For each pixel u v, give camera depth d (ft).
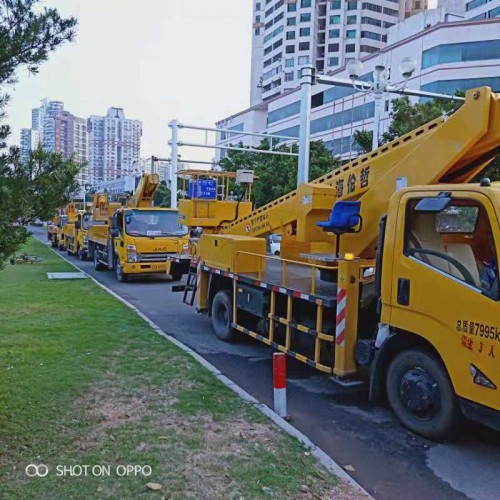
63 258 75.51
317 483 12.14
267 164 111.65
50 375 19.13
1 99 11.71
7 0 11.11
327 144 159.02
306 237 22.76
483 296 13.48
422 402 15.48
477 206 14.06
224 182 41.34
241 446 13.87
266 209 26.61
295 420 16.97
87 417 15.46
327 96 159.43
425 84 125.70
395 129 59.16
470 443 15.31
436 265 14.92
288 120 185.16
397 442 15.35
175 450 13.50
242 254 25.90
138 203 57.52
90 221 73.00
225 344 27.02
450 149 16.78
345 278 18.11
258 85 299.99
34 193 11.55
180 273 38.91
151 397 17.33
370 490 12.64
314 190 21.95
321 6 260.83
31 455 12.96
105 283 50.90
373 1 252.21
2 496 11.06
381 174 19.90
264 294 23.45
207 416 15.84
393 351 16.80
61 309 32.48
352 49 252.21
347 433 15.97
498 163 19.07
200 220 35.60
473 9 166.20
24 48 11.32
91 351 22.65
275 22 273.13
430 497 12.38
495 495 12.53
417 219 15.76
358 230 19.99
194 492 11.51
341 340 18.30
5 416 15.24
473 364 13.76
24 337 24.81
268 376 21.63
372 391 17.21
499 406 13.20
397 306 16.03
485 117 15.65
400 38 166.20
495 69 117.70
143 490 11.51
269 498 11.39
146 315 34.53
